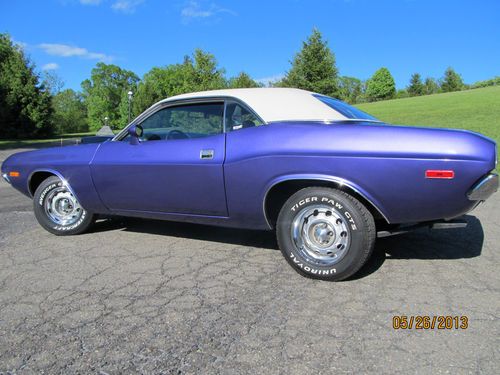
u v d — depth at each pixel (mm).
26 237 4664
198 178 3645
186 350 2357
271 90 3797
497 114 24109
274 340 2447
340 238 3193
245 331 2553
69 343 2449
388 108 40719
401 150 2938
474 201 2945
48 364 2248
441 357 2258
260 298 3010
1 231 4926
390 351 2324
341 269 3178
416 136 2953
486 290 3100
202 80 35031
